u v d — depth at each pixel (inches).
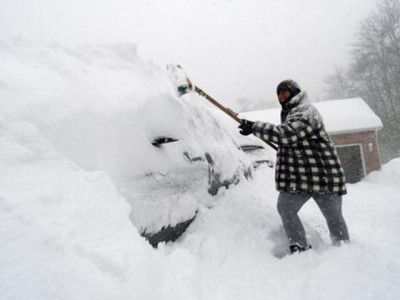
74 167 52.8
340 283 63.9
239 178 114.4
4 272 32.1
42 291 32.1
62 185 47.7
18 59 71.4
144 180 67.6
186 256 62.7
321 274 67.3
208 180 91.5
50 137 55.2
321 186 79.9
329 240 95.9
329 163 81.0
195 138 91.6
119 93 76.9
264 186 130.0
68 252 38.0
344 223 84.3
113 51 100.4
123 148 65.7
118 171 62.3
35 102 58.1
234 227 86.2
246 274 68.8
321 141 81.9
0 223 37.0
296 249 81.0
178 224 74.5
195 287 55.8
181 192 79.2
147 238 64.7
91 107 65.6
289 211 82.7
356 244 83.6
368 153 415.2
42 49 79.0
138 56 106.0
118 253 42.4
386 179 290.4
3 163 45.8
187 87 88.7
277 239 90.8
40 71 68.7
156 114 76.5
